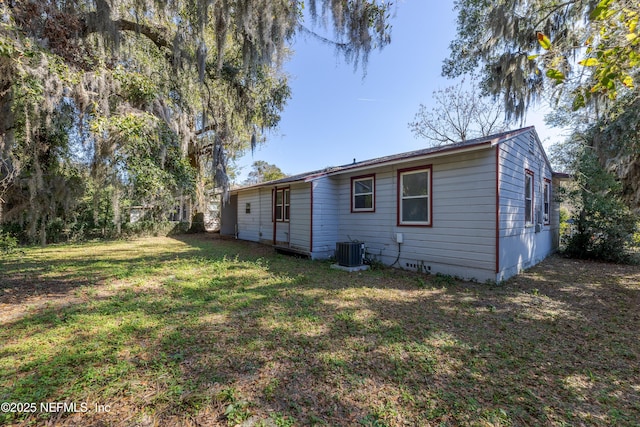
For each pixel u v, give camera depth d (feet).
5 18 12.89
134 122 17.08
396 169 24.47
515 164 21.66
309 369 8.64
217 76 26.53
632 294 16.87
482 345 10.36
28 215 20.52
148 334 10.81
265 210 40.34
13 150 16.87
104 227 43.73
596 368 8.97
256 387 7.74
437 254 21.56
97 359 8.96
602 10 7.46
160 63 26.02
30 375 8.08
